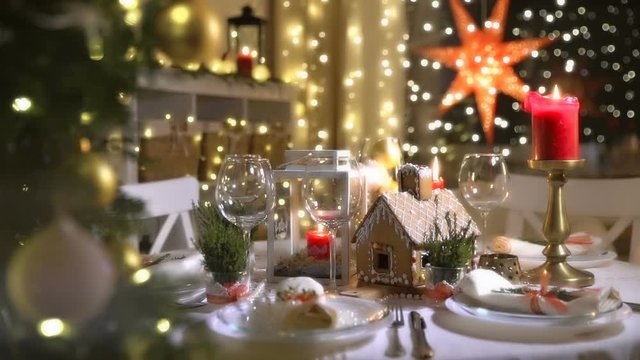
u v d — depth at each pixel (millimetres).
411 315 1133
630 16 3002
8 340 978
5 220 1063
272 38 3762
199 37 1352
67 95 1067
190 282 1181
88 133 1095
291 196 1590
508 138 3314
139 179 2584
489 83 3010
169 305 1023
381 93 3486
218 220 1371
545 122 1360
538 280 1375
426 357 971
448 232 1320
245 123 3297
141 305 1002
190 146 2955
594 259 1561
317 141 3680
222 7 3471
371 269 1381
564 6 3137
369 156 1646
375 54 3492
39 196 1067
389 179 1590
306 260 1464
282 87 3492
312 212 1315
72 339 967
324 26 3658
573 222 2227
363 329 1034
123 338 962
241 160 1328
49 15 1086
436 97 3477
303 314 1058
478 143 3412
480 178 1496
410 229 1321
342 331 1019
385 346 1029
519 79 3121
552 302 1094
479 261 1386
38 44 1058
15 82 1053
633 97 3014
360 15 3512
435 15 3465
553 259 1397
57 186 1059
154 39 1150
